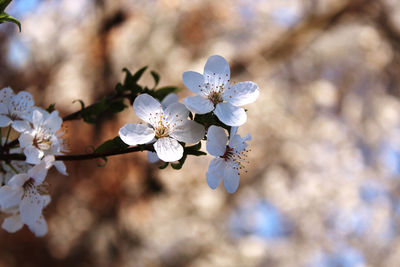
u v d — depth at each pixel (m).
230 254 1.00
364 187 1.07
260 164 1.07
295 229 1.04
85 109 0.36
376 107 1.13
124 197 1.03
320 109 1.11
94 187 1.03
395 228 1.04
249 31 1.12
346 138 1.10
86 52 1.09
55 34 1.11
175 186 1.04
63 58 1.09
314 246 1.03
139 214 1.02
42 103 1.04
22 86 1.05
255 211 1.05
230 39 1.11
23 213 0.33
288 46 1.12
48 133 0.34
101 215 1.02
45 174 0.33
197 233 1.01
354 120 1.12
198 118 0.32
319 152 1.08
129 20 1.14
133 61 1.08
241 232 1.04
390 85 1.16
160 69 1.07
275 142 1.08
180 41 1.10
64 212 1.02
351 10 1.15
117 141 0.32
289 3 1.15
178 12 1.13
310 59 1.14
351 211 1.05
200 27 1.12
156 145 0.31
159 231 1.01
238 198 1.06
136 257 0.99
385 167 1.09
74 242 1.00
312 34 1.14
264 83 1.10
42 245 0.99
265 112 1.09
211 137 0.32
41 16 1.12
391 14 1.17
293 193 1.06
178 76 1.06
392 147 1.11
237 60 1.10
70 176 1.03
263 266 0.99
